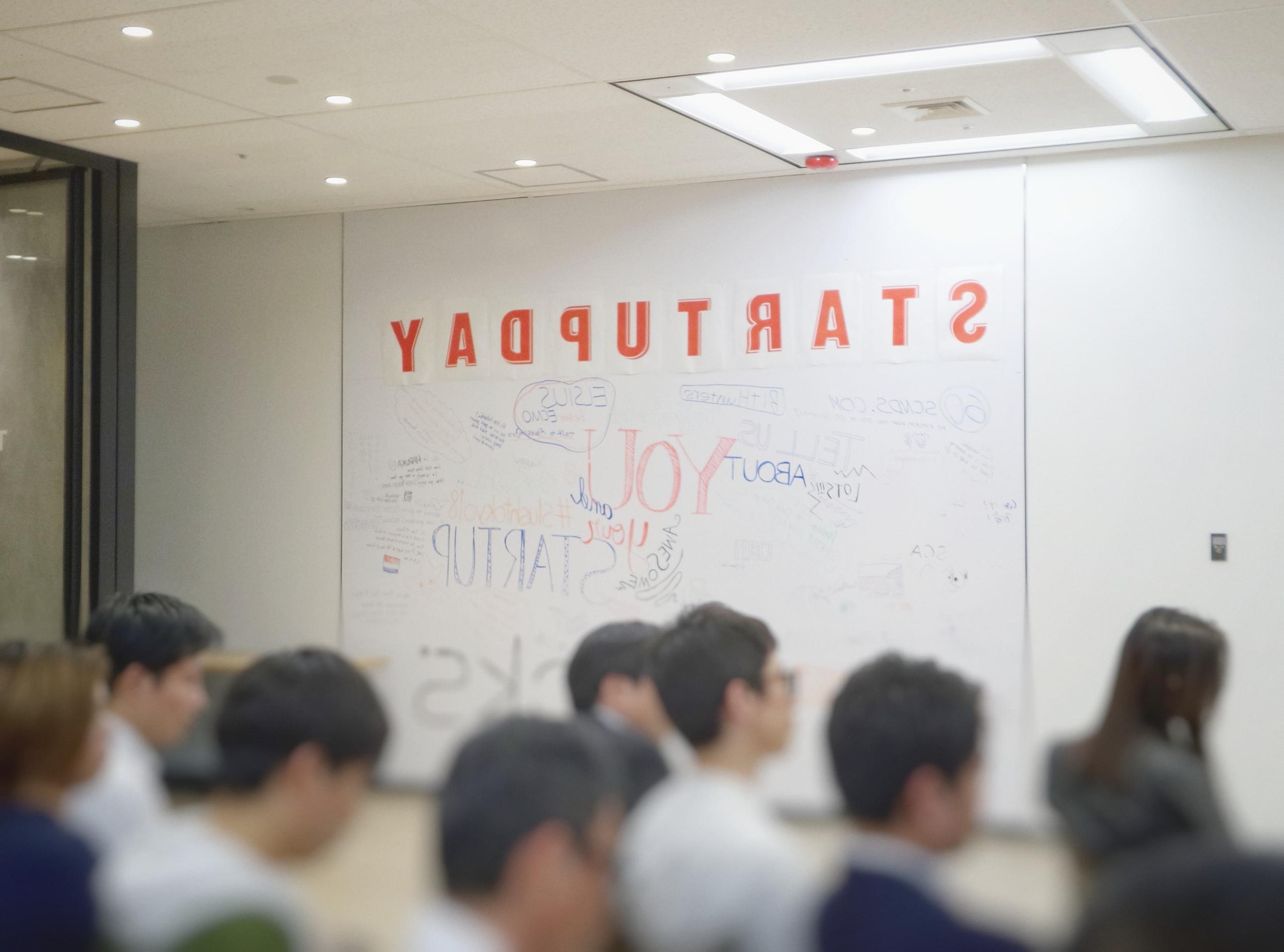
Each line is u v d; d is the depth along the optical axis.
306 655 1.63
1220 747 5.29
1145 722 2.52
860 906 1.31
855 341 5.94
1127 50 4.22
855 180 5.95
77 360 5.75
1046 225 5.62
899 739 1.51
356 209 6.97
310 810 1.54
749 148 5.54
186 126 5.24
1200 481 5.36
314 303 7.11
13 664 1.91
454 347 6.77
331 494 7.07
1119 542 5.49
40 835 1.53
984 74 4.48
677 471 6.28
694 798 1.74
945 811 1.53
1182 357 5.39
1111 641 5.49
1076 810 2.45
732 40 4.14
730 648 2.08
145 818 2.20
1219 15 3.86
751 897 1.64
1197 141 5.36
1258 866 0.77
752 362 6.13
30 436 5.71
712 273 6.22
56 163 5.63
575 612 6.49
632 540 6.37
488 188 6.39
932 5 3.80
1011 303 5.67
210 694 6.95
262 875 1.43
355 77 4.57
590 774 1.32
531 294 6.60
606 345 6.43
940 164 5.80
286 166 5.95
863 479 5.91
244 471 7.29
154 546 7.49
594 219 6.47
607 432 6.43
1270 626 5.24
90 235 5.76
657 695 2.11
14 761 1.86
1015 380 5.66
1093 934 0.80
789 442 6.06
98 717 1.99
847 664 5.92
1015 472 5.66
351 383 7.03
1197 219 5.38
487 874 1.26
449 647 6.77
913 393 5.83
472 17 3.94
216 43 4.21
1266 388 5.26
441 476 6.80
